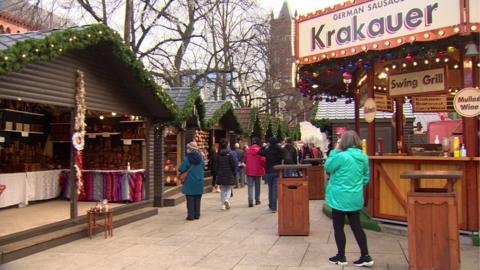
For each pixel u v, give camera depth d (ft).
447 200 17.40
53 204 34.24
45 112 38.73
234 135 68.64
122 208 32.81
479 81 25.43
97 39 26.63
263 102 124.88
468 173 23.76
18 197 32.30
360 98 37.04
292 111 132.36
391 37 24.84
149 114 37.50
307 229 26.02
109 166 37.06
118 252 22.93
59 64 26.05
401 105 36.37
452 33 22.48
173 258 21.58
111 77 31.65
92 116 39.14
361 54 26.86
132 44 73.46
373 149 28.63
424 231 17.56
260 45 88.12
